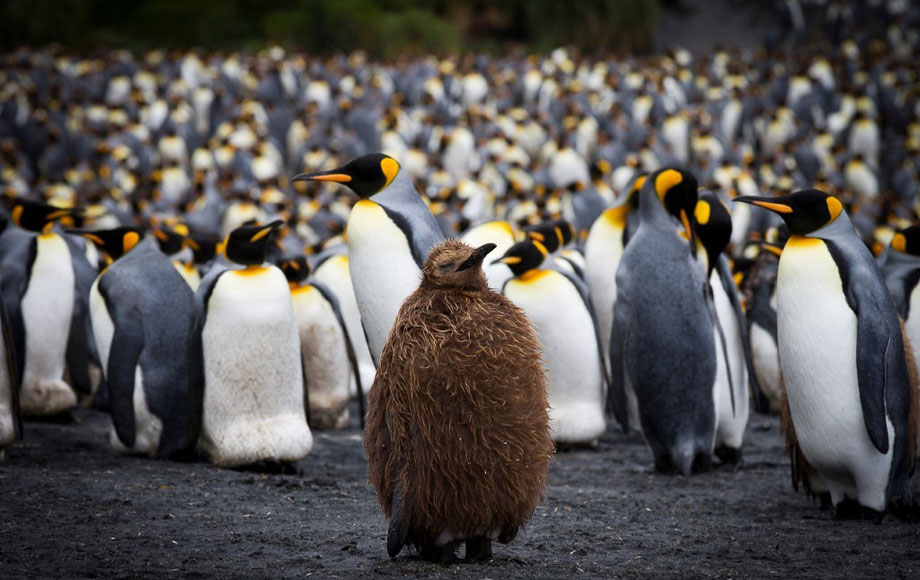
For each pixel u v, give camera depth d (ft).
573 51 214.28
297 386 39.52
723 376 42.70
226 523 30.68
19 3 233.96
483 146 138.21
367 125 148.15
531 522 31.94
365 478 39.83
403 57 202.08
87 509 31.63
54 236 48.98
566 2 234.17
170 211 105.09
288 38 236.02
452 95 178.91
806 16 245.45
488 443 23.62
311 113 154.51
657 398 41.39
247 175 127.65
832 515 33.99
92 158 136.36
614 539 29.50
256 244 38.32
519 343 24.14
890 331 31.30
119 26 255.50
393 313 36.78
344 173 36.99
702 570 25.96
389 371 24.06
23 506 31.60
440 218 82.12
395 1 241.55
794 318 32.17
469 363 23.53
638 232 42.42
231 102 174.50
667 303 40.98
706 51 239.71
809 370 32.07
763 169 132.26
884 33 232.53
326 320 51.49
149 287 41.73
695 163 133.80
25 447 43.60
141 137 148.77
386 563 25.81
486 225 53.11
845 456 32.17
